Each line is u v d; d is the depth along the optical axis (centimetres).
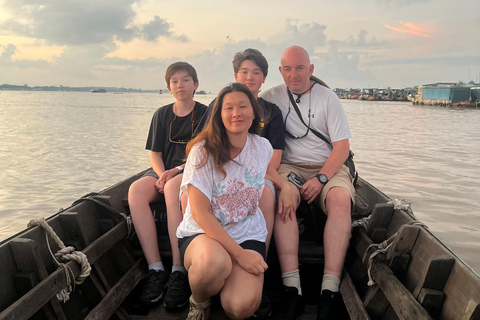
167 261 324
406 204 281
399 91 10538
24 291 205
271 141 327
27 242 203
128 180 386
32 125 1948
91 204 286
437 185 823
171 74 345
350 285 255
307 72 329
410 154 1228
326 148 345
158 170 346
